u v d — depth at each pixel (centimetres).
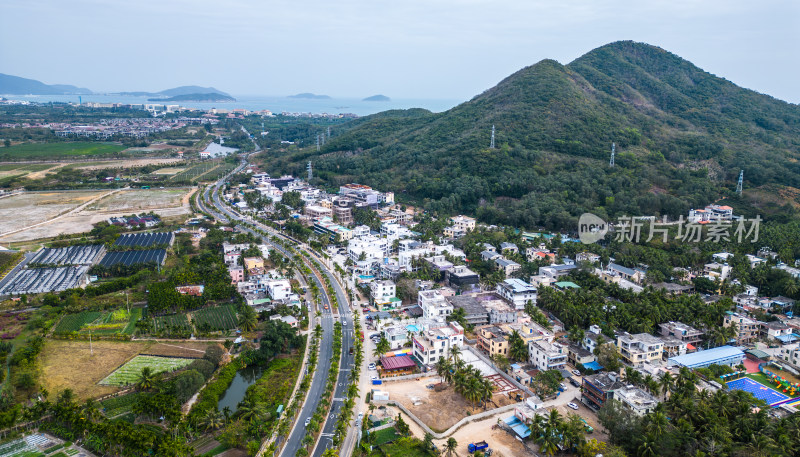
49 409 18312
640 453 15912
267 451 16250
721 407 17325
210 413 17750
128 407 18975
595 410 19138
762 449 15238
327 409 19150
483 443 17100
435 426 18238
